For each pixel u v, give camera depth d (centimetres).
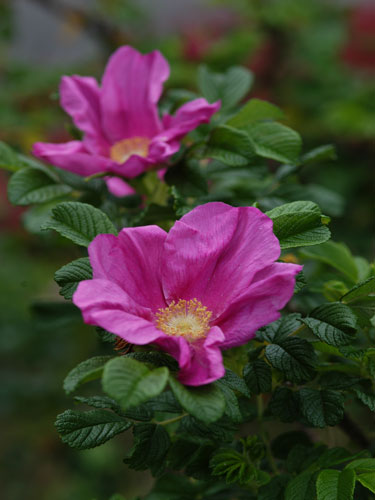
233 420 45
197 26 153
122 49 58
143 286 47
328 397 49
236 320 46
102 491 143
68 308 62
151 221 56
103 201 58
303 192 61
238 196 60
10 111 118
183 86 124
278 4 137
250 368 49
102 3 138
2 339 138
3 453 150
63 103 59
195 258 48
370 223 131
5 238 139
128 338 44
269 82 141
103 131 59
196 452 51
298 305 59
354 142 137
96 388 97
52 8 141
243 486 53
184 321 47
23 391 148
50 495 144
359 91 138
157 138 55
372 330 52
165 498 55
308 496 49
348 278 56
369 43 145
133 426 49
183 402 43
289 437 54
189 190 55
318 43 139
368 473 48
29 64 142
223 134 55
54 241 62
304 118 138
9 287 138
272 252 46
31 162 59
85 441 48
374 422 59
